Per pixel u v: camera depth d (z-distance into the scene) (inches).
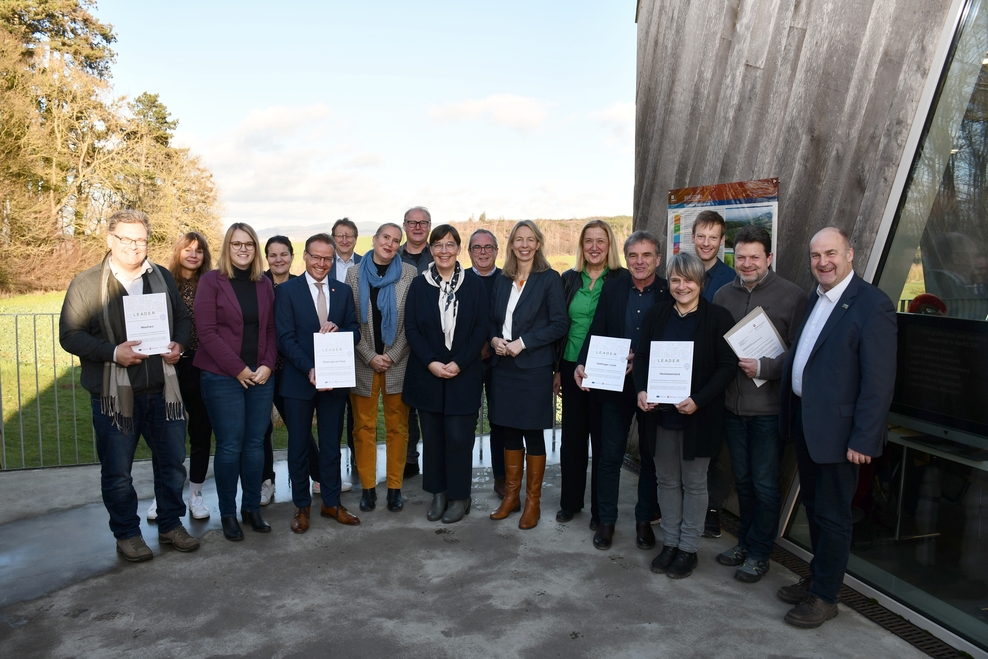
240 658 107.1
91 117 778.8
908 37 131.7
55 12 790.5
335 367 153.7
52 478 197.6
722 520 167.8
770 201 157.9
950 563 116.9
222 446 150.9
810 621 115.5
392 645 111.0
